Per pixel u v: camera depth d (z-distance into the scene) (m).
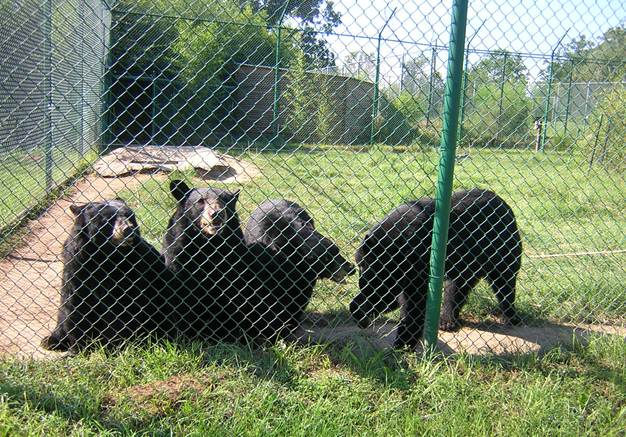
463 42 3.32
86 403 2.92
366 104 11.32
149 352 3.44
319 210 7.41
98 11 10.54
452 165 3.45
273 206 4.79
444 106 3.42
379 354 3.55
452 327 4.37
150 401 3.03
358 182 9.57
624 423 3.15
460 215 4.17
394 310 4.27
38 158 6.93
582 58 4.63
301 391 3.24
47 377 3.14
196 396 3.09
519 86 4.95
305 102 11.11
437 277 3.54
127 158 10.48
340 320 4.38
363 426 3.03
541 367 3.68
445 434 2.99
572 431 3.06
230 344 3.59
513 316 4.50
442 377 3.39
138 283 3.65
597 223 7.45
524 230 7.12
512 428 3.06
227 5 5.80
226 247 3.85
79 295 3.55
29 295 4.41
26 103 6.17
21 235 5.81
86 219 3.52
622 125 7.40
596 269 5.65
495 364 3.63
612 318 4.60
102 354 3.39
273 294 3.93
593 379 3.55
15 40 5.68
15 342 3.63
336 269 4.20
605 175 8.83
